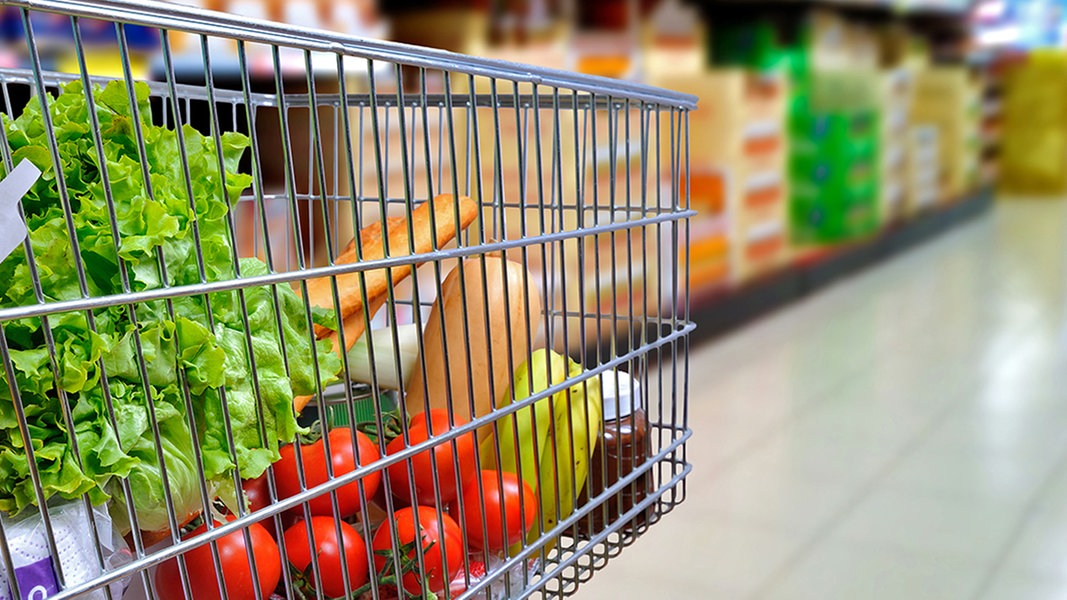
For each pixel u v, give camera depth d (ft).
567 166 6.68
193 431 1.92
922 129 19.56
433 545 2.59
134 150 2.09
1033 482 6.96
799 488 6.91
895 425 8.16
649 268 9.18
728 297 11.59
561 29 9.70
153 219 1.88
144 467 1.94
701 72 11.78
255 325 2.23
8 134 1.98
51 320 1.83
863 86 16.26
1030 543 6.06
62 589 1.69
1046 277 14.83
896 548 6.04
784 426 8.16
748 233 12.56
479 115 6.52
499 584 2.87
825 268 14.70
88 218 1.90
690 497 6.79
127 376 1.91
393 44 2.02
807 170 14.24
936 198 20.88
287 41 1.83
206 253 2.11
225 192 1.88
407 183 2.14
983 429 8.03
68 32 5.55
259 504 2.68
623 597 5.54
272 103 3.86
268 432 2.16
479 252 2.36
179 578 2.31
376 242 3.05
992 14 25.22
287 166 1.91
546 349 2.71
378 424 2.22
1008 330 11.44
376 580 2.29
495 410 2.57
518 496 2.87
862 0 15.06
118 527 2.04
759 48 13.38
